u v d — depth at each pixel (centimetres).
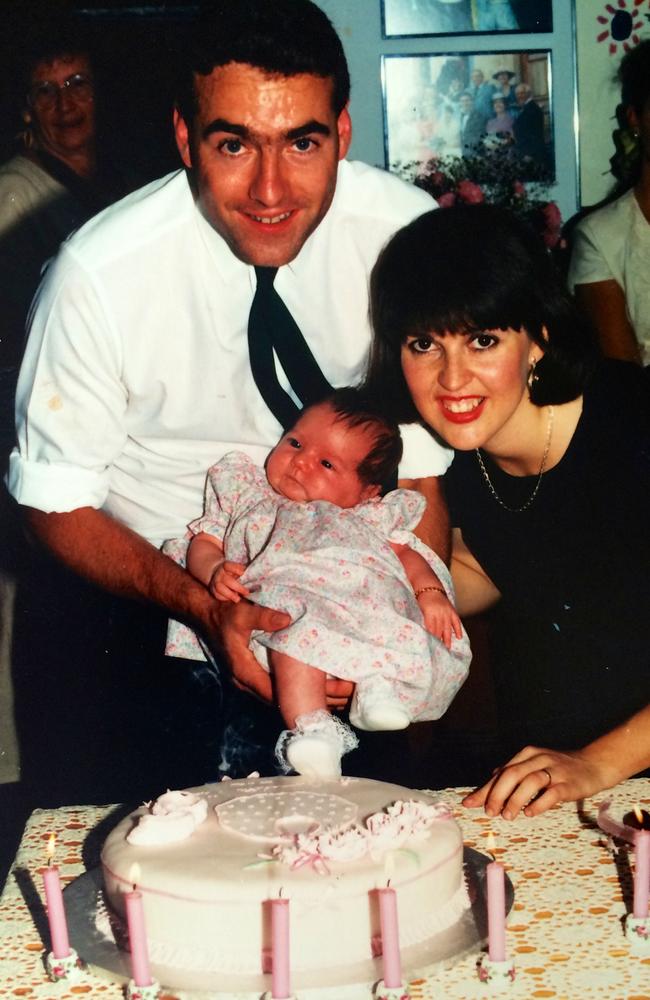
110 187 352
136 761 222
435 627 187
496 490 200
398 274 175
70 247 186
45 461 195
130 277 183
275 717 212
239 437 204
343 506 196
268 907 115
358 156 438
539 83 433
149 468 206
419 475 206
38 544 205
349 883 116
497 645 216
